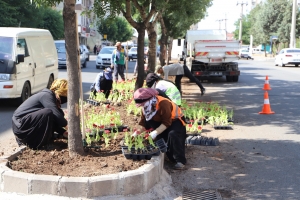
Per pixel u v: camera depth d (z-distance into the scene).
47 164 5.55
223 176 6.14
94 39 80.94
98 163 5.60
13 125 6.30
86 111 9.69
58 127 6.73
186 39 28.88
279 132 9.07
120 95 11.36
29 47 12.57
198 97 14.93
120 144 6.56
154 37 13.84
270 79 22.83
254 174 6.24
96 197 4.90
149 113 6.04
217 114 9.73
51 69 14.59
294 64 36.41
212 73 20.58
